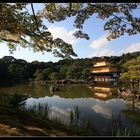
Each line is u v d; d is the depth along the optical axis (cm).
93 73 8456
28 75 9888
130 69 4097
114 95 4025
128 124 1595
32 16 1060
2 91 4819
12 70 8606
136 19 809
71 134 1016
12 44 1516
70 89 5734
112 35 883
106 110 2381
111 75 7181
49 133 977
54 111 2141
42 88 6212
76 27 918
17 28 1048
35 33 1148
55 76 8725
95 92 4866
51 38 1170
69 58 1241
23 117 1268
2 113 1272
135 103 2886
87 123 1414
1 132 875
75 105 2773
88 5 766
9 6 975
